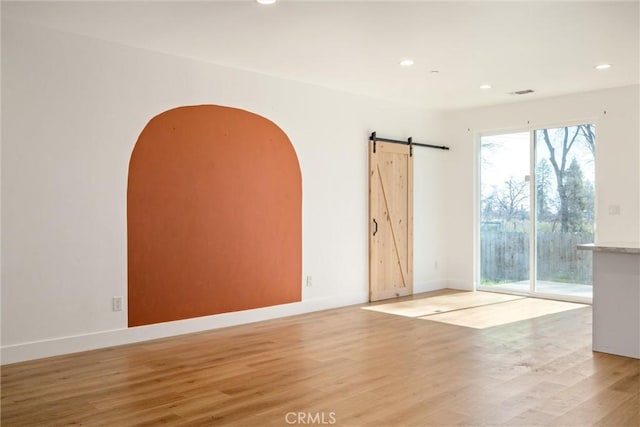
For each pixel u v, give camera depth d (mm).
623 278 4156
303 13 3867
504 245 7359
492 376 3670
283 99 5820
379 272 6867
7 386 3498
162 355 4238
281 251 5816
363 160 6699
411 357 4156
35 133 4141
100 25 4133
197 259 5113
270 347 4488
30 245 4125
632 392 3338
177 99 4973
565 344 4551
